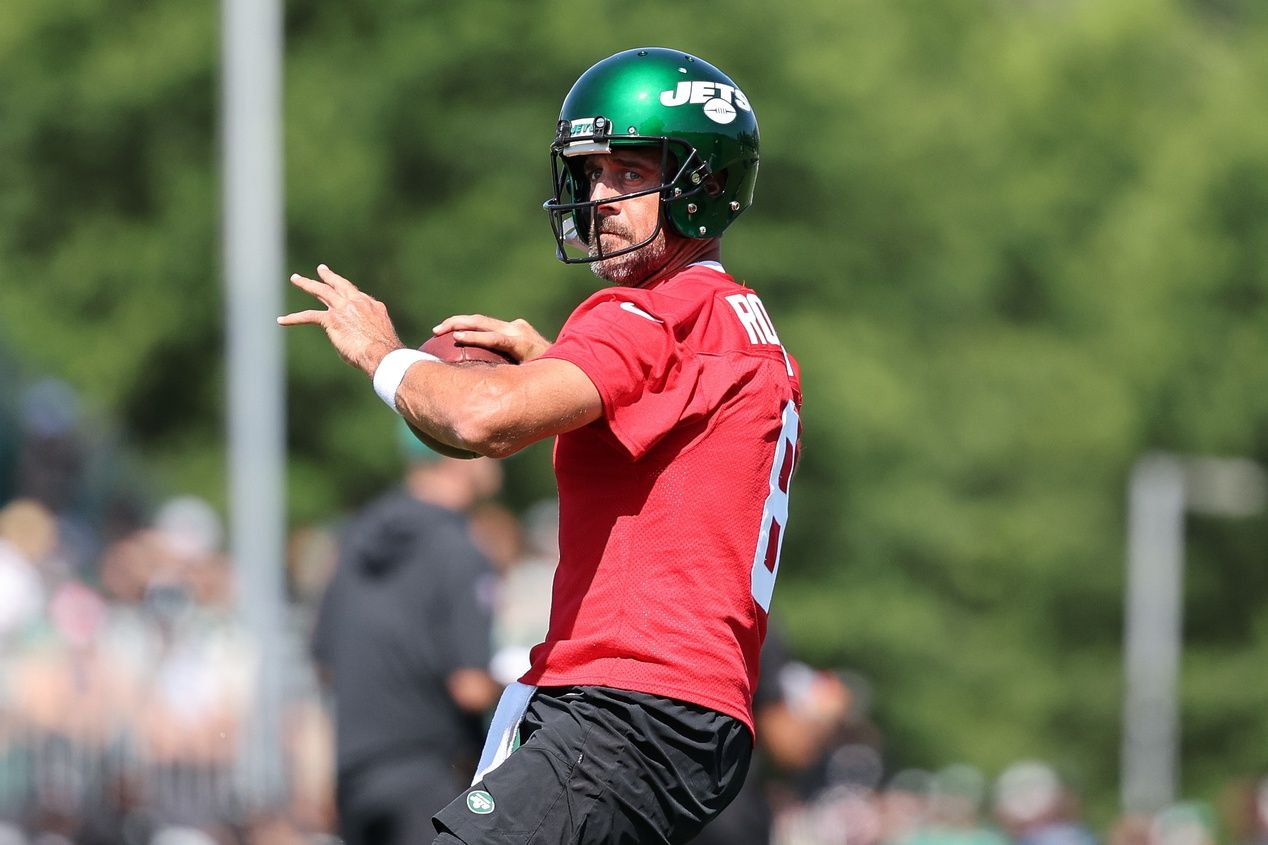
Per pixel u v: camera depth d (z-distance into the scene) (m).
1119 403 141.75
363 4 95.44
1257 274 139.38
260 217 50.66
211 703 39.22
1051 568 143.62
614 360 14.65
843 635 104.56
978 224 134.38
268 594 48.72
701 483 15.04
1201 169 141.62
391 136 93.56
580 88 15.80
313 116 91.75
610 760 14.72
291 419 94.31
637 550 14.98
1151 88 168.88
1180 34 175.38
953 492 136.12
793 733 27.23
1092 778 139.38
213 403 96.19
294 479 91.88
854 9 112.69
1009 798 67.06
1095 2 170.50
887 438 104.25
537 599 30.42
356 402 94.12
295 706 41.03
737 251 100.44
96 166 97.56
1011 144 164.12
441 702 26.36
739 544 15.15
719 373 15.15
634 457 14.72
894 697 109.38
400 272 93.44
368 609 26.47
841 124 102.38
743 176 16.05
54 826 34.62
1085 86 166.88
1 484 50.81
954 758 117.25
